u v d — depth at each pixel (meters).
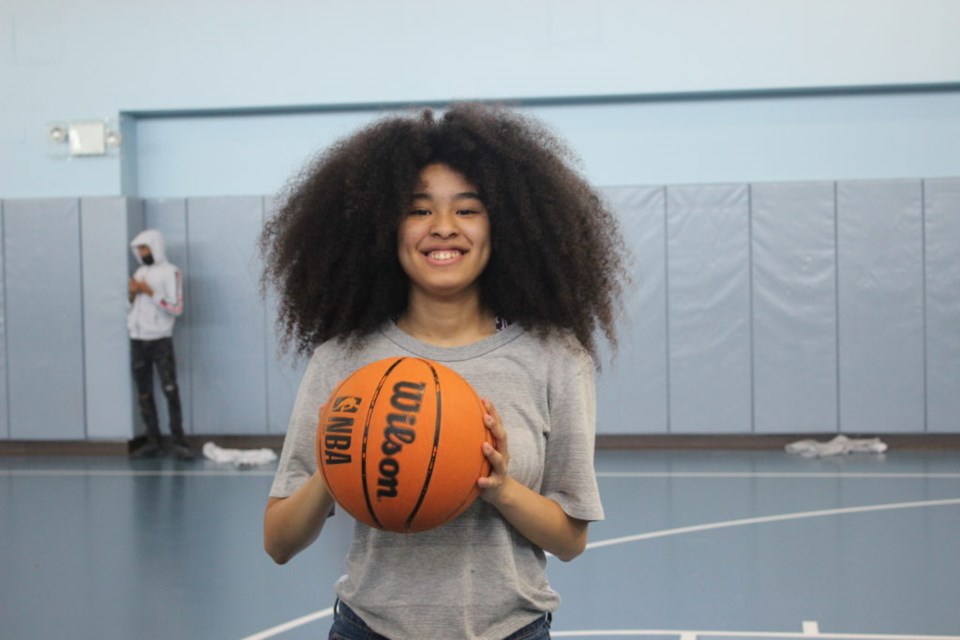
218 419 10.20
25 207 10.14
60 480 8.74
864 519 6.85
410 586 1.89
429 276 1.99
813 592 5.22
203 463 9.59
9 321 10.18
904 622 4.72
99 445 10.25
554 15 10.04
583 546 2.02
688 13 9.90
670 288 9.81
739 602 5.06
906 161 10.00
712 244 9.77
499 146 2.05
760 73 9.85
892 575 5.52
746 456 9.55
